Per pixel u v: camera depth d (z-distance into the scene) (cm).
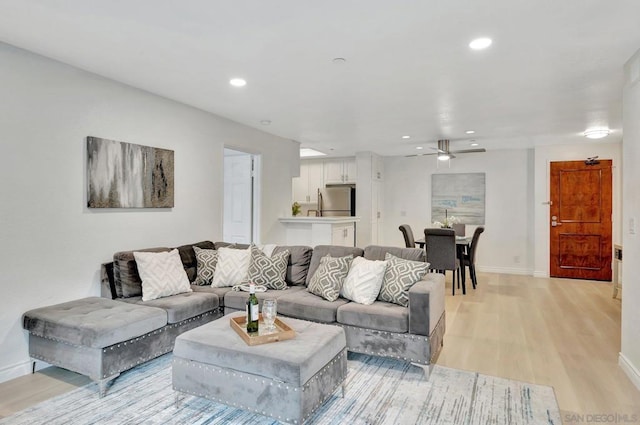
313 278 347
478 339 356
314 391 210
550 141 616
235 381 214
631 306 276
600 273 632
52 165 288
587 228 639
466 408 233
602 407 235
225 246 420
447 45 253
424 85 336
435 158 762
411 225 783
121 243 343
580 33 235
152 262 331
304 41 248
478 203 726
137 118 354
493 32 234
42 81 281
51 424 213
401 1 199
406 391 255
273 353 209
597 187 631
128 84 342
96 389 253
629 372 275
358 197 743
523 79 319
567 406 236
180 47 260
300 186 836
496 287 582
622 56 271
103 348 242
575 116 443
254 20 221
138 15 217
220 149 458
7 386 256
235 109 424
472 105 400
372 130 532
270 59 279
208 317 335
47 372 278
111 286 322
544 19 218
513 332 376
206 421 218
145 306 292
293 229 590
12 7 209
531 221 688
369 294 312
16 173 268
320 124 495
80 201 308
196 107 418
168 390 253
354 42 250
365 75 311
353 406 235
